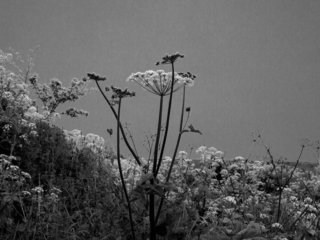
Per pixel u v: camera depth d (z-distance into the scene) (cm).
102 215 193
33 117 269
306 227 194
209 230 174
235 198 216
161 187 152
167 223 171
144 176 153
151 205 157
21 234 175
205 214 197
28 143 228
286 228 198
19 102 264
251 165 247
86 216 194
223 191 224
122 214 184
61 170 237
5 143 230
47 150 245
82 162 256
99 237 181
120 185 212
